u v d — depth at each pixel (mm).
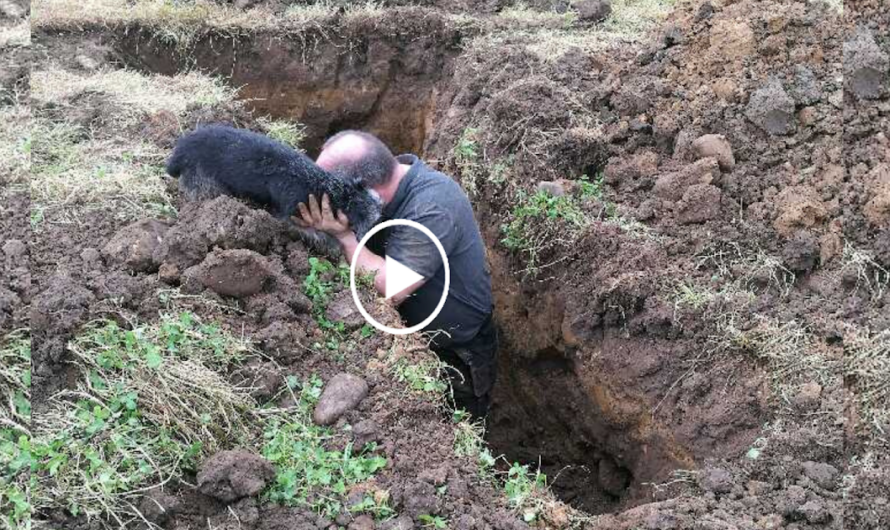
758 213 4102
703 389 3553
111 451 2787
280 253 3557
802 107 4398
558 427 4449
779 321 3641
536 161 4582
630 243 4055
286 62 6090
